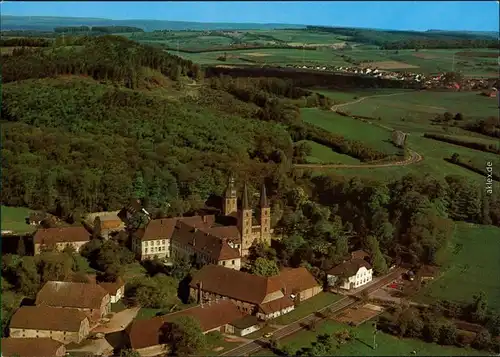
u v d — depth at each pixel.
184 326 151.25
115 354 153.00
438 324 159.38
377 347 154.38
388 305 176.38
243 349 154.00
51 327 158.50
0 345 148.38
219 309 166.88
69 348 155.88
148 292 179.25
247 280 177.25
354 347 153.88
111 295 179.62
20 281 180.88
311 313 173.12
